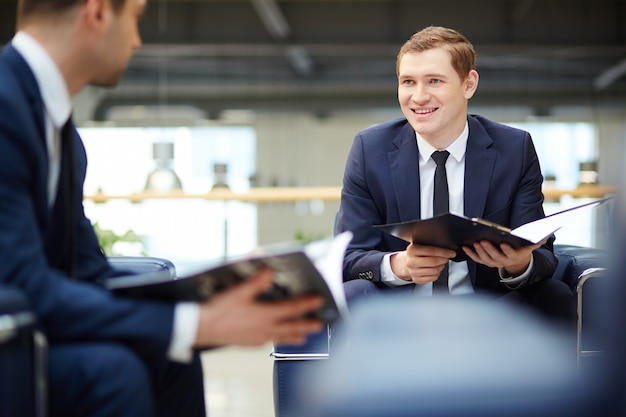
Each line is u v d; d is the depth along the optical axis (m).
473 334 0.50
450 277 2.05
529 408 0.49
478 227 1.59
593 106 12.23
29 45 1.22
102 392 1.03
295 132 12.61
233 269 1.07
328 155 12.62
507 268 1.88
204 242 7.88
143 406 1.06
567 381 0.49
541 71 12.23
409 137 2.13
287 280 1.09
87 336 1.08
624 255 0.48
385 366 0.49
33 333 0.97
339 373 0.50
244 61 12.19
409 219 2.08
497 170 2.08
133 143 11.86
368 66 12.49
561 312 1.84
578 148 12.26
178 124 12.05
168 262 1.96
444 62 2.01
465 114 2.10
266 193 6.54
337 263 1.21
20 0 1.24
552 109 12.28
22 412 0.94
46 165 1.19
